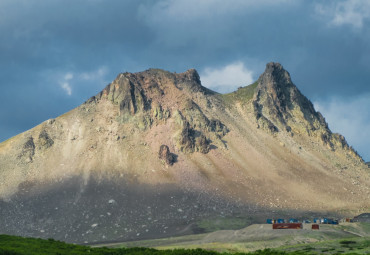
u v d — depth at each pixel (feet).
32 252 321.52
